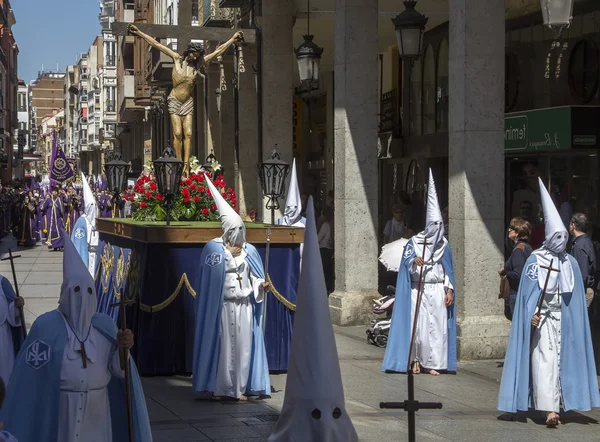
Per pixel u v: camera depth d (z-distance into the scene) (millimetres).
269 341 11375
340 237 15664
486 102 12312
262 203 20484
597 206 15648
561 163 16609
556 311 9055
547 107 17234
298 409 4859
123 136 71000
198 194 12805
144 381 10953
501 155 12367
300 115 31453
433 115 21812
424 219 21500
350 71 15406
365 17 15406
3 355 8297
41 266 26938
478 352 12234
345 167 15492
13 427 6027
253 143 22734
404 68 23562
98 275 14070
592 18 15836
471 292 12328
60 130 166750
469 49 12258
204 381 9820
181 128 14266
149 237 11109
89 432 6117
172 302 11234
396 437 8453
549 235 9086
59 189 34531
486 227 12359
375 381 11031
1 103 85438
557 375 9008
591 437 8641
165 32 18453
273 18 19516
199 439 8258
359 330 14984
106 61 82812
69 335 6145
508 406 9047
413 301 11562
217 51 14789
